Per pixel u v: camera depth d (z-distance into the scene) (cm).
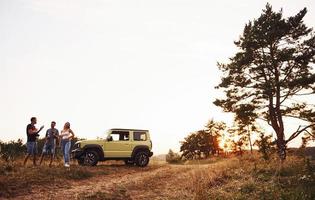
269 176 1380
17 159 1681
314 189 1060
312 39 2569
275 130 2541
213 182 1305
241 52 2689
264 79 2677
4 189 1045
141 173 1620
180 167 1934
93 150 1764
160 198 1063
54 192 1077
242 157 2159
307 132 2441
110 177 1443
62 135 1500
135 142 1905
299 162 1591
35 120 1480
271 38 2534
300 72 2577
